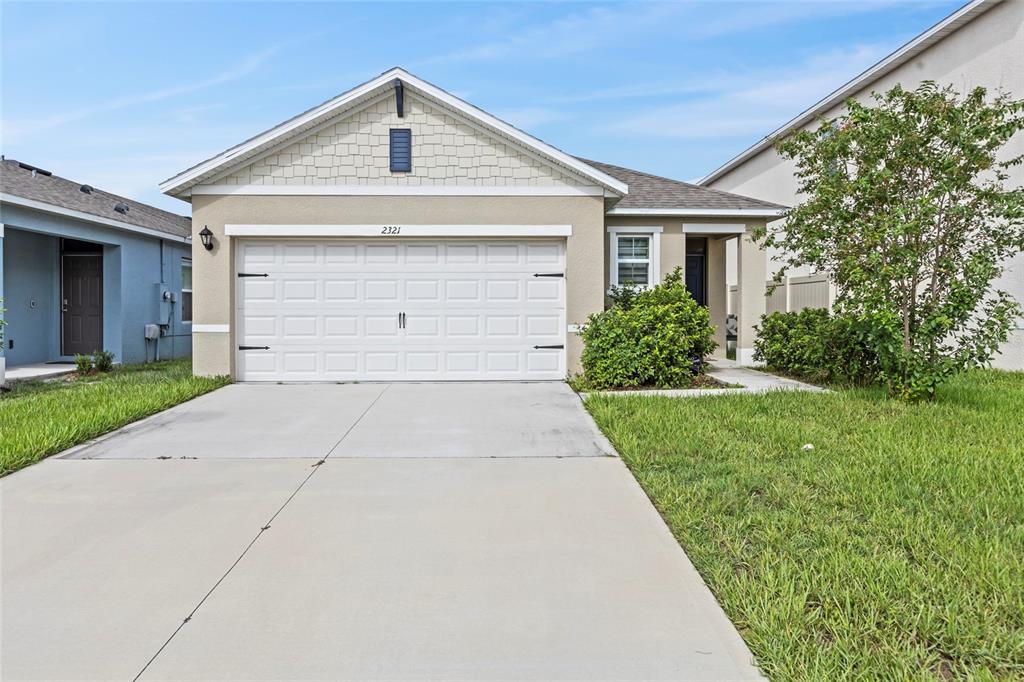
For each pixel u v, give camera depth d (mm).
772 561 3588
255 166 10430
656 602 3289
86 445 6461
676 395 8742
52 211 11633
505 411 8117
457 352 10781
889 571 3377
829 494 4656
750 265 13258
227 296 10445
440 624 3082
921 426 6641
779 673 2631
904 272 7652
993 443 5910
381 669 2730
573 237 10656
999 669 2646
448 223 10547
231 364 10508
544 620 3115
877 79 14547
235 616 3156
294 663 2775
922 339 8039
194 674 2701
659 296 10633
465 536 4125
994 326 7742
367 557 3814
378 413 7996
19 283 13219
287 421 7547
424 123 10500
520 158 10570
